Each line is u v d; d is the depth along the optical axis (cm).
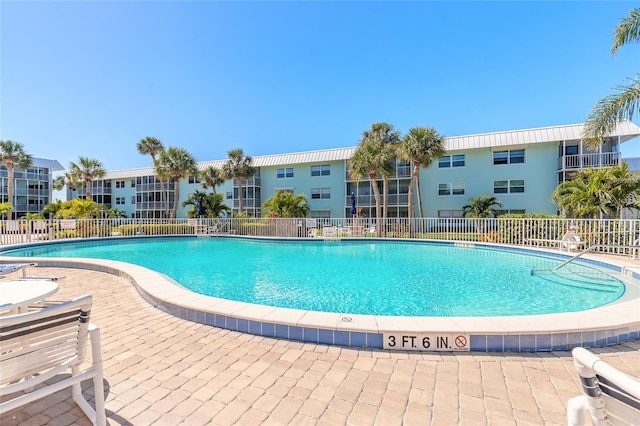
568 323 315
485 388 236
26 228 1317
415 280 724
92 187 3662
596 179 1190
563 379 249
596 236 923
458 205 2097
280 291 638
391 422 198
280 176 2709
